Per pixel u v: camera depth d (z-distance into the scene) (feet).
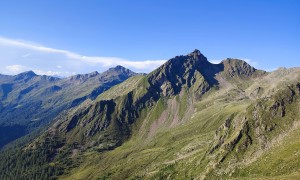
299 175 556.51
